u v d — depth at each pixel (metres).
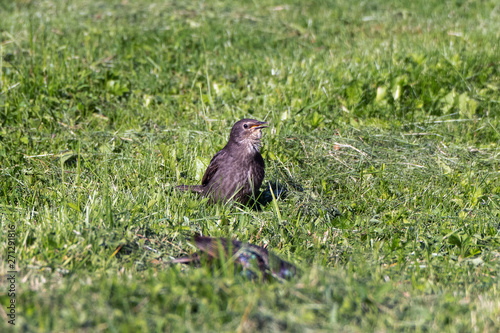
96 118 13.63
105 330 5.46
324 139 12.37
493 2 24.66
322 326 5.59
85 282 6.38
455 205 10.12
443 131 13.05
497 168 11.59
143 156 11.55
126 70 15.65
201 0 24.62
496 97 14.11
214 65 16.09
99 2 24.08
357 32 21.17
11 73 14.52
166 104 14.12
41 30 18.64
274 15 23.09
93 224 8.05
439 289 7.00
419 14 23.70
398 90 13.91
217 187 9.99
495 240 8.65
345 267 7.80
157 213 8.81
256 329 5.54
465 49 16.77
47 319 5.50
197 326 5.55
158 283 6.20
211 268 7.03
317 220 9.52
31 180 10.48
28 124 13.00
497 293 6.84
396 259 8.22
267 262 7.13
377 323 5.79
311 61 16.34
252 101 14.22
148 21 21.25
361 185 10.84
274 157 11.45
